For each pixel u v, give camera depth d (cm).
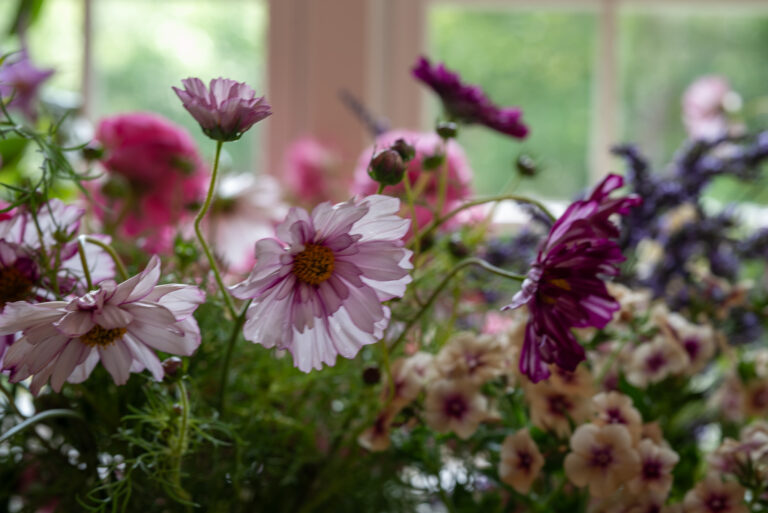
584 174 131
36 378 55
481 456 74
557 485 74
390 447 71
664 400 75
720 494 67
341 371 71
